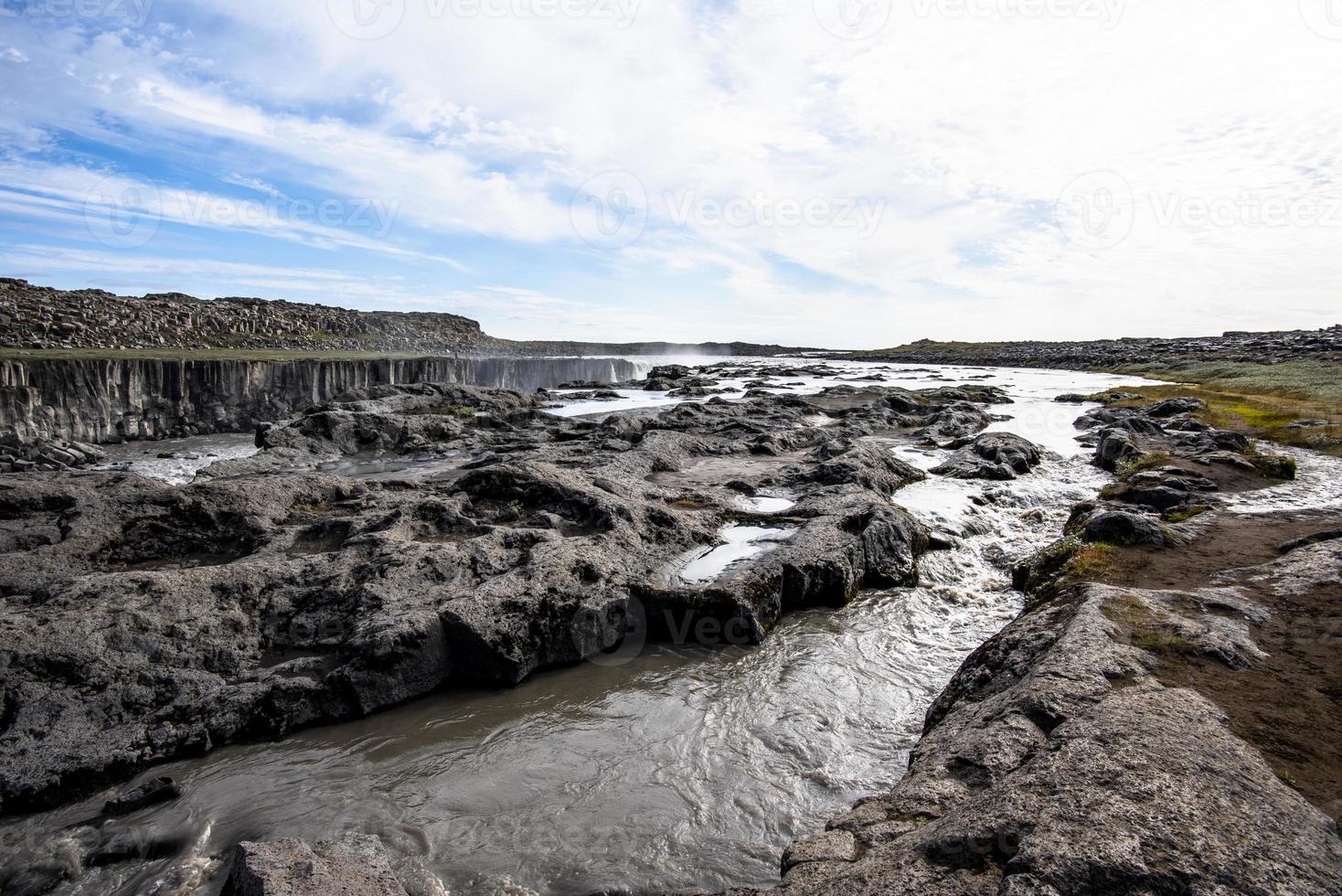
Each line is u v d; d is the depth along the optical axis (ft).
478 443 99.25
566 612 37.96
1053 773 19.13
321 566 39.65
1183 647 27.99
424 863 23.15
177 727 29.60
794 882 18.07
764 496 67.21
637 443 88.94
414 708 33.50
